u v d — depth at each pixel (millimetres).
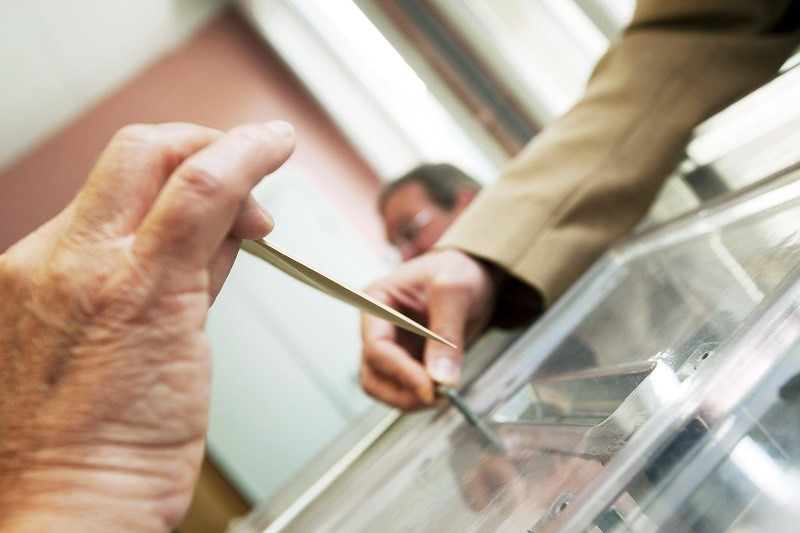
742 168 431
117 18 1517
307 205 1775
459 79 999
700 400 235
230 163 247
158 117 1804
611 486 232
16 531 237
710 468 227
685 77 458
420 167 1112
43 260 253
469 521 292
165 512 258
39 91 1583
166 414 255
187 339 255
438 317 444
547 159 491
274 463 1589
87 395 246
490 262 469
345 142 1894
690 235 372
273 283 1693
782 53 453
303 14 1475
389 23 1010
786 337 235
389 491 380
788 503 213
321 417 1643
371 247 1840
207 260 255
